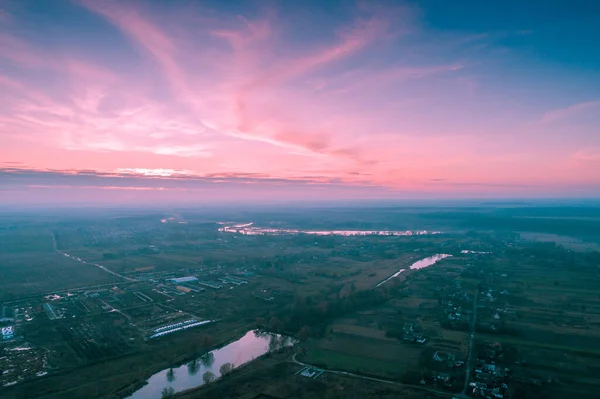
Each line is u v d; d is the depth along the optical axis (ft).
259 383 405.59
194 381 424.05
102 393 391.65
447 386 395.14
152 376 436.76
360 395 377.71
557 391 383.24
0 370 437.17
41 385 403.95
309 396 376.89
